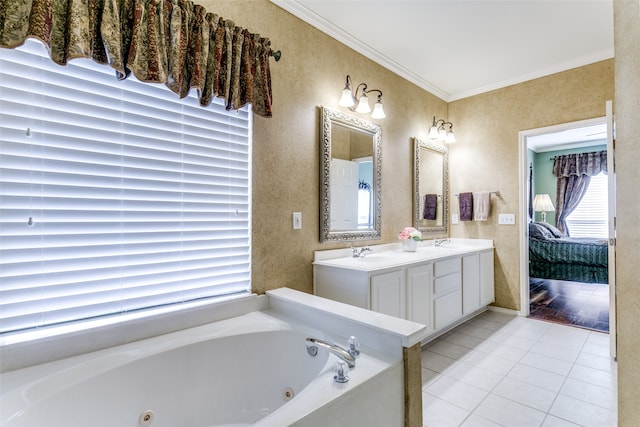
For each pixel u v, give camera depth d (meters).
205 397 1.52
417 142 3.35
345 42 2.60
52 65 1.32
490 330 3.04
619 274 0.95
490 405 1.87
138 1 1.38
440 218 3.74
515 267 3.46
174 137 1.67
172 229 1.67
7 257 1.23
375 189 2.83
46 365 1.26
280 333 1.69
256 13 2.00
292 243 2.18
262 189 2.02
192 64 1.57
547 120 3.24
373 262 2.29
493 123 3.60
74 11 1.19
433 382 2.12
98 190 1.43
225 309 1.80
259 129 2.01
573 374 2.21
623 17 0.93
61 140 1.34
